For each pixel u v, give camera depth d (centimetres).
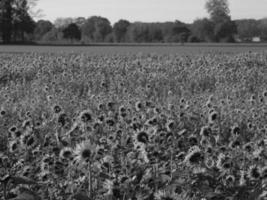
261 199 500
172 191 466
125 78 1961
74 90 1742
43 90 1520
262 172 576
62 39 12462
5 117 1009
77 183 539
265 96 1393
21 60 2823
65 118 893
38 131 856
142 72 2058
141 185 521
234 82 1880
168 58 3092
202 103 1259
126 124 854
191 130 964
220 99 1328
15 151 719
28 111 1070
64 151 606
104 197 501
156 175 563
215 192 530
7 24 11219
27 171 595
